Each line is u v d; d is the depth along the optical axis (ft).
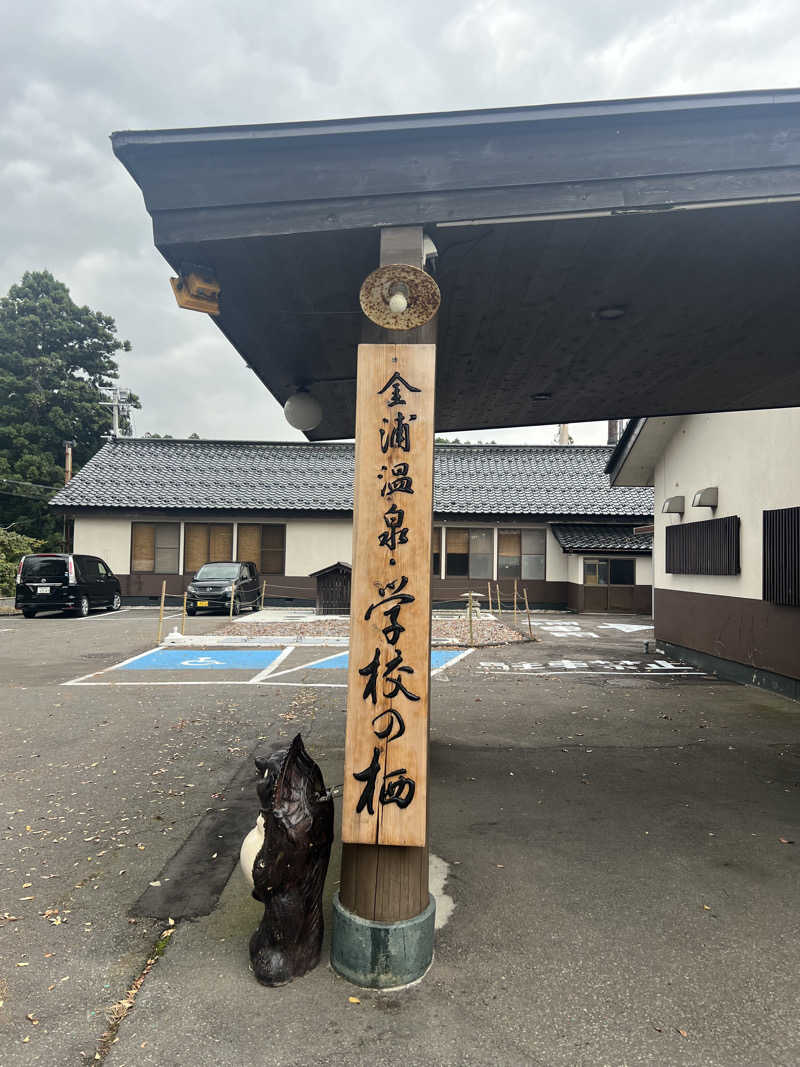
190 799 14.82
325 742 19.11
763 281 12.09
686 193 9.05
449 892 10.70
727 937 9.45
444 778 16.16
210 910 10.20
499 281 12.05
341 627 47.70
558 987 8.28
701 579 32.24
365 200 9.21
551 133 9.13
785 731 20.48
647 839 12.73
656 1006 7.93
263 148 9.16
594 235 10.32
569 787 15.56
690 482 33.60
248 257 10.43
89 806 14.40
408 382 8.52
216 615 58.95
